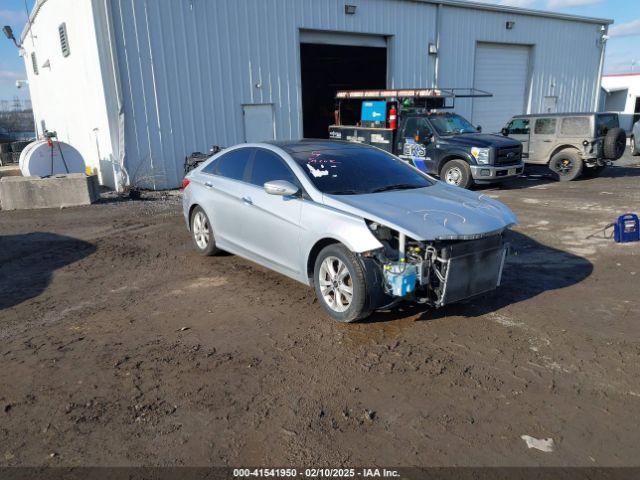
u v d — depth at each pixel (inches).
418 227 165.8
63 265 264.8
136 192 475.5
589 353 160.1
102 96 500.1
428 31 719.1
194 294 217.5
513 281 227.1
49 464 113.7
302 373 150.4
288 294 214.4
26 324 190.1
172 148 532.7
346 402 135.7
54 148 510.0
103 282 236.5
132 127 506.9
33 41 858.1
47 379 149.3
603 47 973.2
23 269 259.1
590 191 478.0
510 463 112.1
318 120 918.4
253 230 221.3
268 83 585.3
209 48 538.0
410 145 512.7
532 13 831.1
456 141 484.1
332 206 184.9
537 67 882.1
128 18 486.6
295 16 592.1
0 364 158.9
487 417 128.5
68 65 628.1
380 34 671.8
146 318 193.2
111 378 149.2
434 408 132.6
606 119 538.0
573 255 266.5
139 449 118.3
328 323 184.4
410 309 195.6
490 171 469.7
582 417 128.0
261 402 136.1
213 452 117.0
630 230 287.6
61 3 588.4
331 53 783.7
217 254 269.9
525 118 577.3
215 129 556.7
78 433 124.3
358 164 218.7
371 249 166.1
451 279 168.6
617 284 221.8
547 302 201.9
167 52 513.3
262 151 229.6
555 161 552.1
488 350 162.7
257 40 569.0
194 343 171.0
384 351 163.0
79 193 431.5
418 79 727.1
